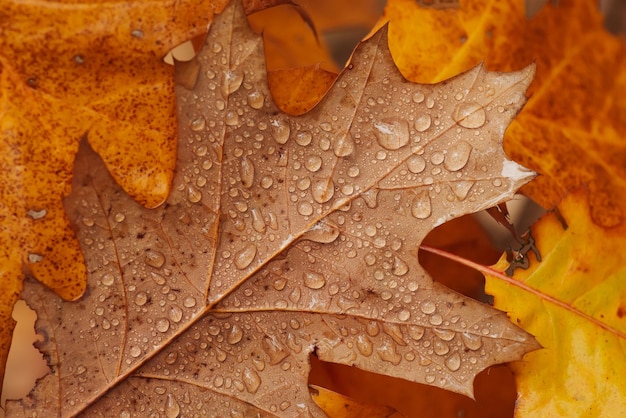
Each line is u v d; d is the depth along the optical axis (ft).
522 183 0.85
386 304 0.86
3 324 0.87
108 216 0.84
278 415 0.86
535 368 0.89
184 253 0.85
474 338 0.86
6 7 0.87
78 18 0.87
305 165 0.86
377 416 0.89
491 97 0.85
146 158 0.89
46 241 0.88
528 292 0.90
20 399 0.85
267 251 0.86
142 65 0.89
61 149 0.88
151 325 0.85
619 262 0.91
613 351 0.90
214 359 0.86
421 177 0.86
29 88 0.88
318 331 0.86
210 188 0.85
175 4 0.88
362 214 0.86
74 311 0.85
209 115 0.85
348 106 0.86
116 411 0.85
